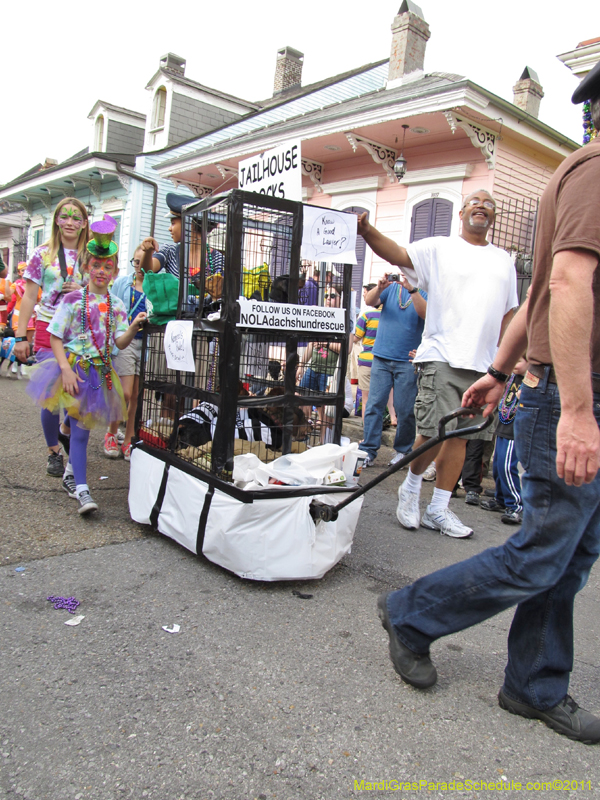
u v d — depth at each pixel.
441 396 3.63
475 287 3.55
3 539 3.09
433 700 2.05
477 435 3.78
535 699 1.94
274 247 2.98
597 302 1.67
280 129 8.73
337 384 3.25
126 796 1.53
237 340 2.74
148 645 2.23
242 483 2.76
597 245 1.56
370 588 2.92
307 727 1.85
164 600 2.60
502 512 4.58
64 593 2.58
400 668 2.09
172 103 14.70
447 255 3.59
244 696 1.98
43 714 1.81
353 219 3.06
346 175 9.30
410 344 5.09
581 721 1.90
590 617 2.84
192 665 2.13
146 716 1.84
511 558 1.88
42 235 20.42
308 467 2.98
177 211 4.57
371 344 6.43
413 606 2.05
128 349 4.69
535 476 1.80
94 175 15.62
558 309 1.58
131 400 4.86
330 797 1.58
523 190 8.11
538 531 1.80
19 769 1.59
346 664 2.22
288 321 2.90
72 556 2.98
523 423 1.85
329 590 2.86
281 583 2.88
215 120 15.53
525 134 7.50
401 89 8.57
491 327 3.60
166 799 1.53
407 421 5.23
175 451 3.26
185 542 3.01
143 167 14.39
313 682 2.09
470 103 6.69
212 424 3.17
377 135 7.96
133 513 3.46
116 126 16.94
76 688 1.95
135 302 4.77
